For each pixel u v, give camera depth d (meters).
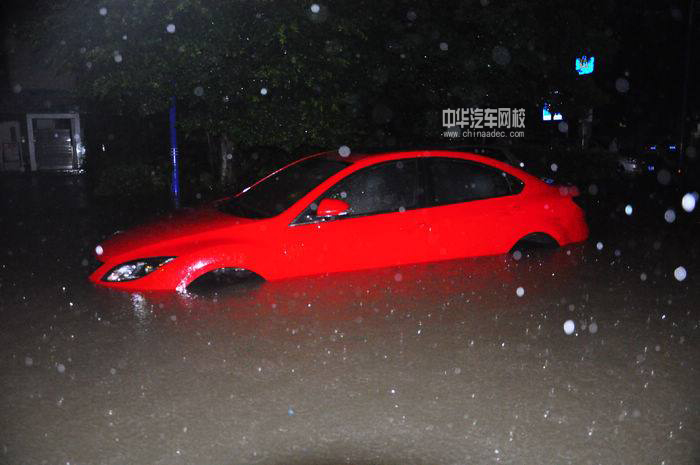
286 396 4.11
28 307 6.04
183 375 4.44
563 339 5.16
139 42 11.30
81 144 29.56
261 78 11.91
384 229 6.79
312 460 3.36
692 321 5.64
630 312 5.87
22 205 15.57
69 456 3.41
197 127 14.16
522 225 7.54
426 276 6.75
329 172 6.92
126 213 13.97
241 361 4.68
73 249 9.38
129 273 6.23
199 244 6.22
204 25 10.99
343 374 4.46
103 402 4.04
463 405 3.98
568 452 3.44
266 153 19.72
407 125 16.83
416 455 3.40
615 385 4.29
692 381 4.36
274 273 6.37
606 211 14.02
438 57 13.73
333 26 11.38
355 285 6.39
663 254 8.60
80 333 5.26
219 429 3.69
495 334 5.25
